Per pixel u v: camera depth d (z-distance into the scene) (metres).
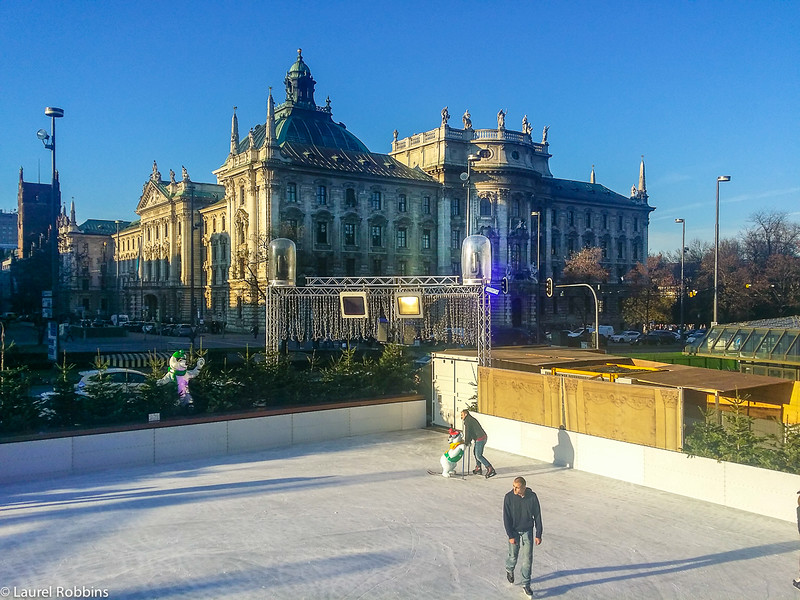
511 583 10.65
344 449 21.06
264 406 22.23
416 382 25.84
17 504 14.85
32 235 165.62
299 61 93.62
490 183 82.25
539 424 19.80
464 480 17.25
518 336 58.91
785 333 24.81
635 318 83.75
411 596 10.12
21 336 77.38
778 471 14.09
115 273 144.75
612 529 13.36
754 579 10.91
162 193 103.25
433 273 82.81
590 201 100.62
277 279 24.80
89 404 19.30
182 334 75.00
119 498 15.34
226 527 13.28
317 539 12.62
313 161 74.38
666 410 16.38
